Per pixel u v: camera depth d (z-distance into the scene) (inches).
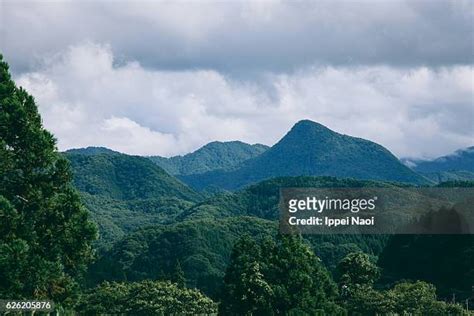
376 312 4414.4
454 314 4439.0
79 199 2097.7
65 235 2039.9
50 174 2073.1
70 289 2055.9
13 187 2027.6
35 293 1939.0
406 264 6382.9
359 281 4817.9
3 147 1947.6
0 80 2053.4
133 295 5492.1
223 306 3718.0
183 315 5428.2
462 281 5802.2
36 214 2031.3
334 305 3796.8
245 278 3607.3
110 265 6958.7
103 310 5142.7
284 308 3607.3
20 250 1847.9
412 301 4434.1
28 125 2007.9
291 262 3740.2
